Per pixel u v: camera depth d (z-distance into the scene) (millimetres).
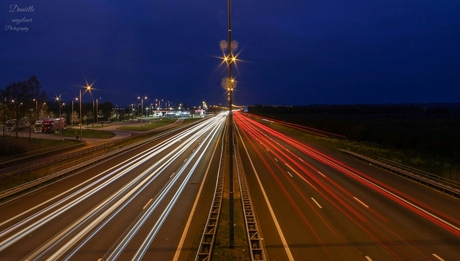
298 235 17141
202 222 19125
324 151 48969
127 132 82750
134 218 19797
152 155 47156
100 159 42156
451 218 19672
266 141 61219
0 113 56812
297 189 26734
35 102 62375
